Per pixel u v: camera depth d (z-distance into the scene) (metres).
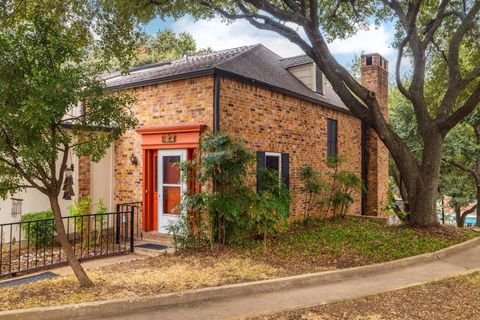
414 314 4.57
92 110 5.31
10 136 4.89
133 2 8.94
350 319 4.40
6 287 5.66
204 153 8.20
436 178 10.43
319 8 12.05
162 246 8.61
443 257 7.89
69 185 9.10
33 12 7.19
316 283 6.00
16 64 4.62
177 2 9.80
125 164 10.30
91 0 8.95
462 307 4.84
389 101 23.06
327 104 12.78
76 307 4.46
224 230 8.29
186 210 8.18
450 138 17.50
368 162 15.60
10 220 9.39
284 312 4.60
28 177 5.15
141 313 4.61
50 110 4.52
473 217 32.75
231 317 4.44
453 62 10.49
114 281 5.83
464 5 11.16
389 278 6.29
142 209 9.81
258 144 9.85
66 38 5.23
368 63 15.84
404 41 10.42
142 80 9.67
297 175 11.44
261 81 9.79
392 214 13.73
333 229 10.81
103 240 9.53
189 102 9.01
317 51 9.97
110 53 9.68
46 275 6.50
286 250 8.21
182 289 5.39
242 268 6.66
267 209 8.29
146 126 9.77
